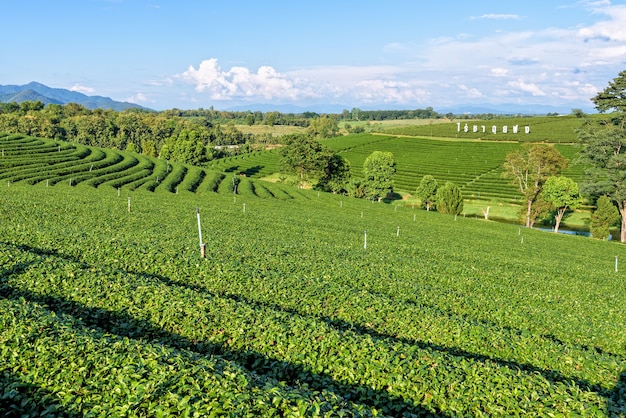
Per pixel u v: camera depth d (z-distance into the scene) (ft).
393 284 83.66
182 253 87.86
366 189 349.82
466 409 40.60
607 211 229.86
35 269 65.36
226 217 161.89
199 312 55.47
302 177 368.48
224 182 294.05
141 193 216.33
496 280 102.68
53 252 81.82
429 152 536.01
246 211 186.80
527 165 268.21
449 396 42.27
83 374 36.68
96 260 78.74
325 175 350.23
